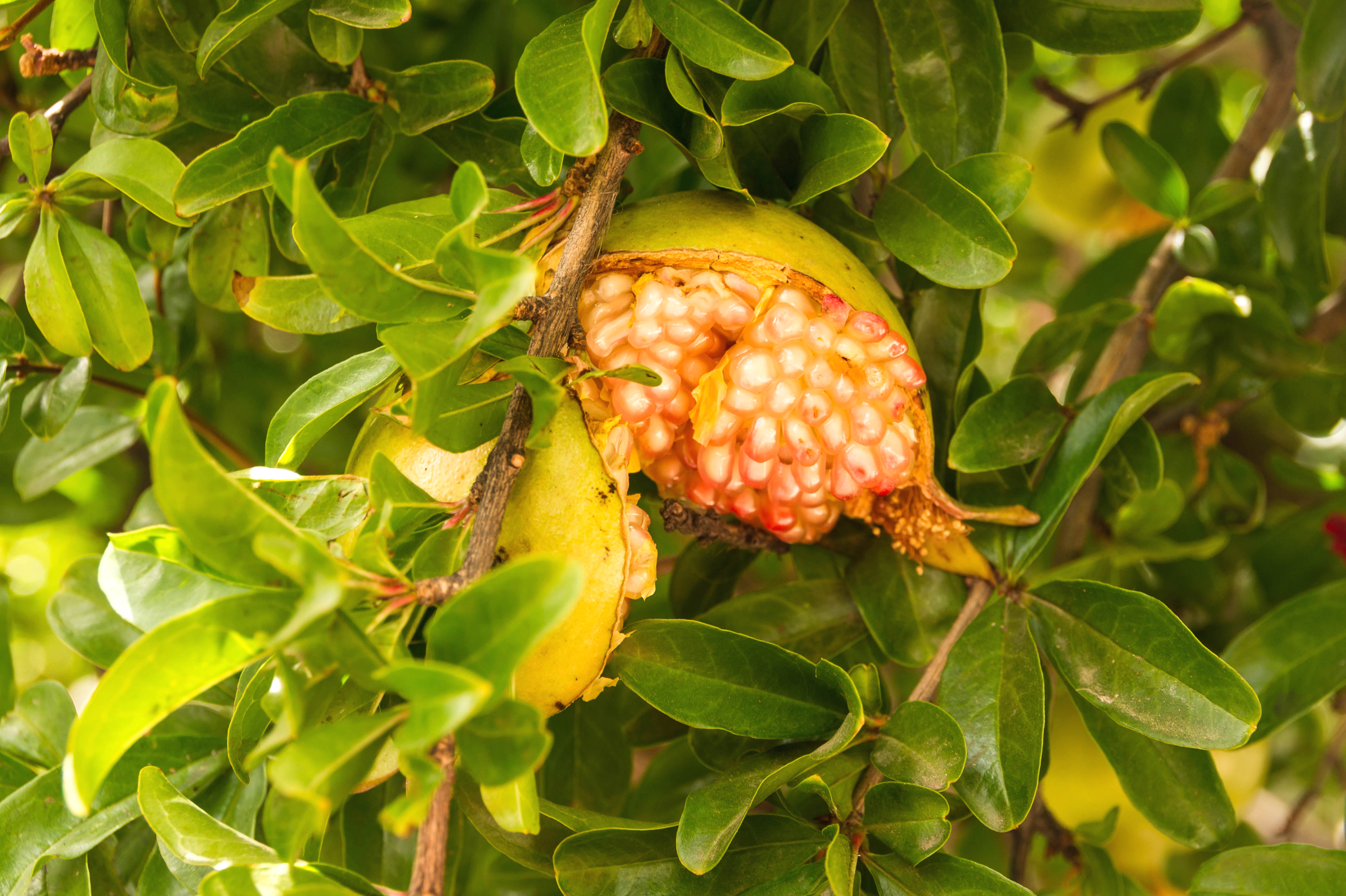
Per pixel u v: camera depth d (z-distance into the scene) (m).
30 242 0.87
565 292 0.72
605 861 0.73
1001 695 0.75
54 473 0.84
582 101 0.71
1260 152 0.86
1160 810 0.76
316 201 0.68
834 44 0.78
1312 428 0.87
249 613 0.68
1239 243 0.88
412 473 0.72
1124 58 1.13
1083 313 0.80
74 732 0.67
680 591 0.80
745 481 0.74
